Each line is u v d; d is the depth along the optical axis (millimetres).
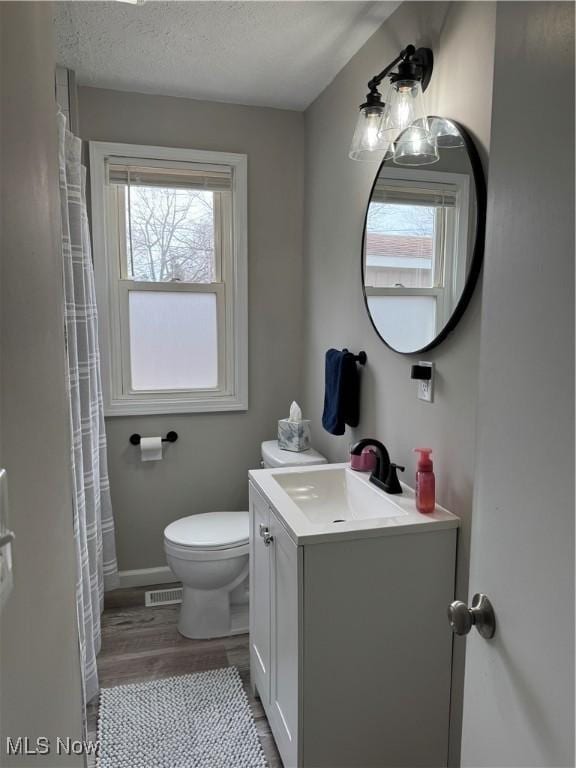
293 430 2518
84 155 2475
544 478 702
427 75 1559
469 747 894
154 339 2736
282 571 1507
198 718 1850
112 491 2697
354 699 1434
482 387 847
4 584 602
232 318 2801
